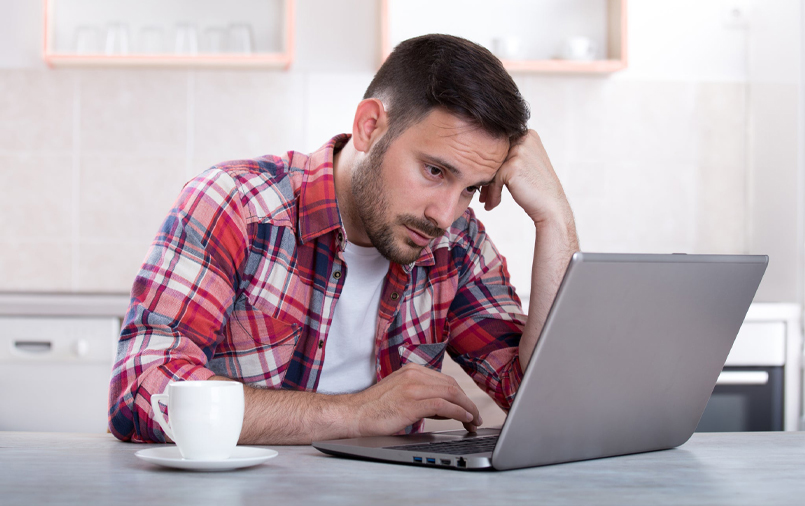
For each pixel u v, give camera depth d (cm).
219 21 285
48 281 284
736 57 305
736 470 77
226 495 62
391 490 65
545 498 62
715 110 305
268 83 291
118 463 78
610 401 82
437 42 112
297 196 129
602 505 59
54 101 284
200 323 112
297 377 128
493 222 297
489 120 107
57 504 57
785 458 86
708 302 85
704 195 305
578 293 72
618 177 302
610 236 302
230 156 290
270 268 125
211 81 289
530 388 73
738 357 248
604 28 299
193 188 122
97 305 235
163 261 113
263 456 77
